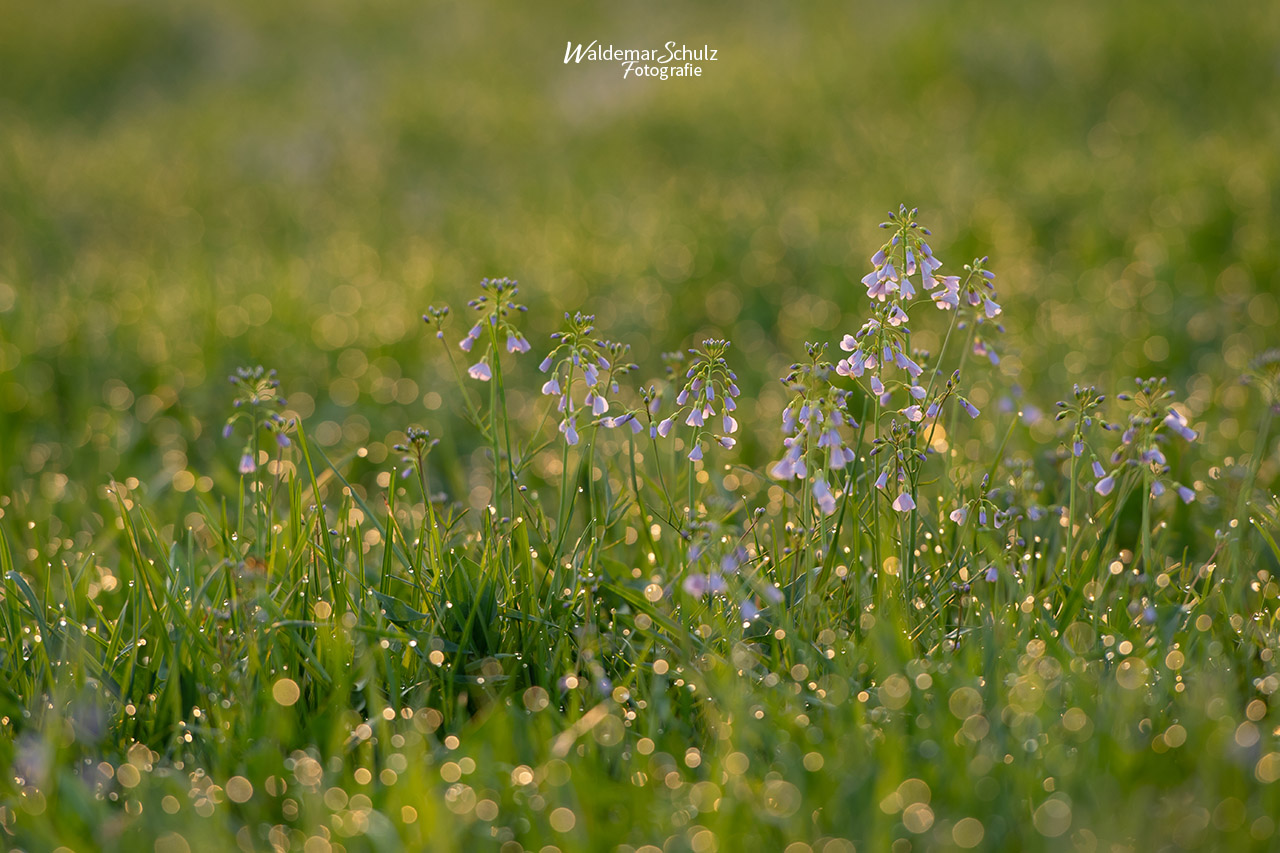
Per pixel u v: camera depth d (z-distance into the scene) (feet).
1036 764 7.39
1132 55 40.65
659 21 59.21
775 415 17.54
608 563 10.30
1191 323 20.52
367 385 20.11
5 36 63.77
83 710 8.43
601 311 23.70
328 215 35.86
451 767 7.60
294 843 7.28
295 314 23.39
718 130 39.58
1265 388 10.64
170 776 7.64
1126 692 7.90
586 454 10.72
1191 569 10.91
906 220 8.91
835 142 36.81
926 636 9.20
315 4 69.62
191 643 8.86
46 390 19.74
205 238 34.27
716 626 9.09
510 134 43.45
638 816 7.20
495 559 9.34
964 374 17.84
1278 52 38.50
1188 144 31.50
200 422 18.75
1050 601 9.61
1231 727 7.46
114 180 41.06
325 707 8.41
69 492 15.21
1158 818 6.89
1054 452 11.64
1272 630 9.10
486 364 9.95
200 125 49.70
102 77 61.52
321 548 10.10
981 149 33.45
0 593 9.75
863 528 10.18
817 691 8.54
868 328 8.99
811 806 7.16
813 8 56.08
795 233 27.45
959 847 6.68
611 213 31.86
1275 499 10.82
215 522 11.98
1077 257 24.91
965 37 44.52
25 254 31.19
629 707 8.70
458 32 62.13
